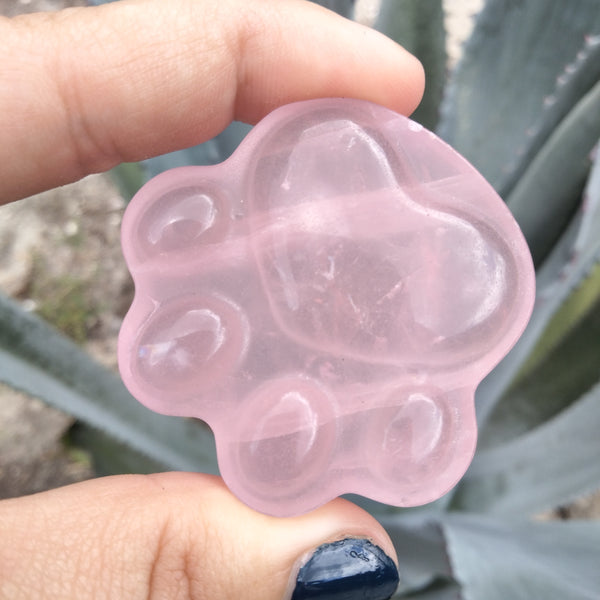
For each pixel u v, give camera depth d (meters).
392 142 0.09
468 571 0.11
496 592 0.11
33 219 0.20
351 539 0.09
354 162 0.09
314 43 0.11
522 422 0.15
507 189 0.14
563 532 0.13
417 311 0.09
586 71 0.12
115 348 0.19
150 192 0.09
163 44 0.10
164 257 0.09
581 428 0.14
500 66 0.14
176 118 0.11
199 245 0.09
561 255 0.13
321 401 0.09
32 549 0.08
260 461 0.09
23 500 0.09
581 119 0.12
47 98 0.10
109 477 0.09
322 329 0.09
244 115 0.12
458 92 0.15
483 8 0.14
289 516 0.09
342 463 0.09
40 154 0.11
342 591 0.09
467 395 0.09
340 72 0.11
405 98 0.11
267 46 0.11
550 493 0.14
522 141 0.15
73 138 0.11
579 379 0.14
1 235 0.20
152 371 0.09
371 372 0.09
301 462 0.09
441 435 0.09
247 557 0.09
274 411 0.09
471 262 0.09
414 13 0.14
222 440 0.09
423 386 0.09
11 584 0.08
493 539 0.13
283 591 0.09
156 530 0.09
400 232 0.09
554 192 0.13
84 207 0.20
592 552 0.12
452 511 0.15
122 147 0.11
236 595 0.09
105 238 0.20
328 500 0.09
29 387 0.12
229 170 0.09
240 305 0.09
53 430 0.18
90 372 0.13
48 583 0.08
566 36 0.14
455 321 0.09
